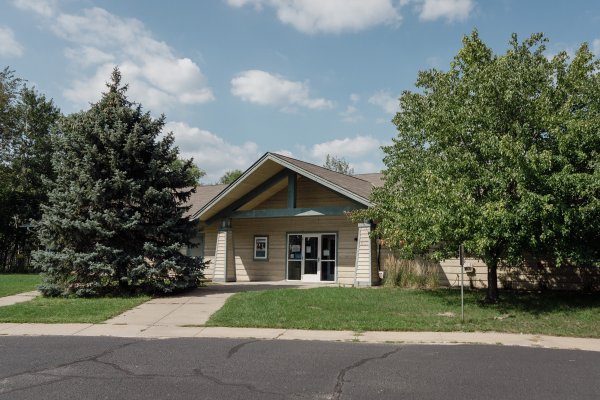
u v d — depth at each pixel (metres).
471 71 12.98
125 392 5.98
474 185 11.88
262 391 6.02
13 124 34.84
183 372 6.90
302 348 8.53
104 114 15.20
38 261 14.84
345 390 6.05
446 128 12.69
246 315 11.65
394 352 8.20
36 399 5.72
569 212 10.80
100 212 14.84
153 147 15.75
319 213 18.98
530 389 6.08
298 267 21.47
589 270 16.06
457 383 6.33
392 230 14.77
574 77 12.48
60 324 11.07
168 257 15.30
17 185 33.78
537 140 12.12
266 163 19.42
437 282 16.98
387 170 16.22
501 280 17.12
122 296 14.93
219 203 20.83
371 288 16.67
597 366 7.23
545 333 9.88
